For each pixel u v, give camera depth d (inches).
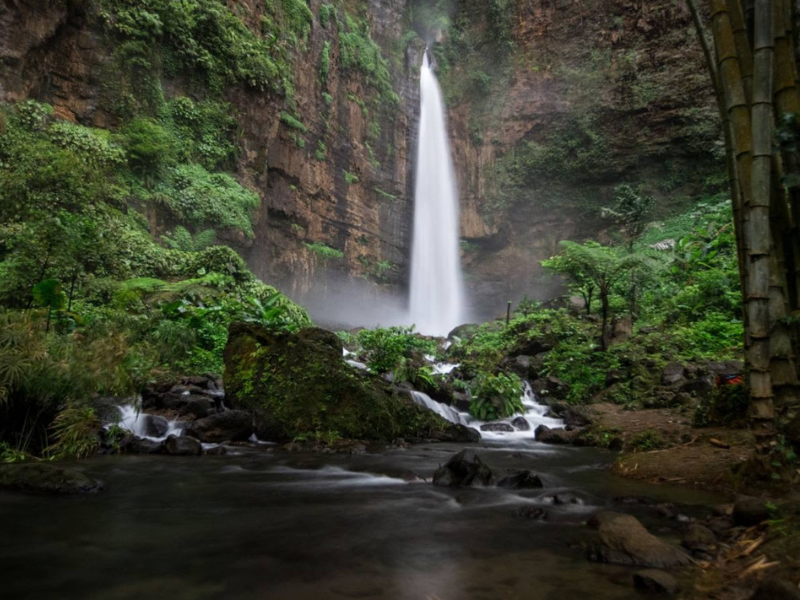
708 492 171.0
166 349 404.2
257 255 839.7
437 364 571.8
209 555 112.2
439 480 189.0
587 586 95.0
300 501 162.9
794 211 175.2
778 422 164.1
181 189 719.1
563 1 1357.0
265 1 936.3
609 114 1278.3
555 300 824.3
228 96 828.6
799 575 89.1
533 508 147.4
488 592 92.5
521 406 410.9
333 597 90.3
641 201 836.0
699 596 90.3
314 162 1031.0
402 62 1370.6
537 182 1323.8
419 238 1317.7
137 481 191.8
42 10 606.2
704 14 1215.6
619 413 374.9
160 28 731.4
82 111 655.8
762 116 161.6
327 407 302.0
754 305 169.9
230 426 289.0
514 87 1379.2
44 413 237.0
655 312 634.2
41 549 115.7
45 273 398.9
